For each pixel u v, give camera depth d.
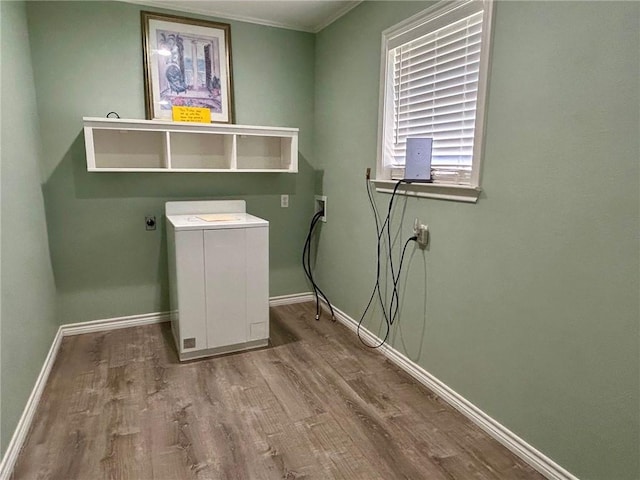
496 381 1.90
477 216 1.94
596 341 1.47
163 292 3.26
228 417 2.04
